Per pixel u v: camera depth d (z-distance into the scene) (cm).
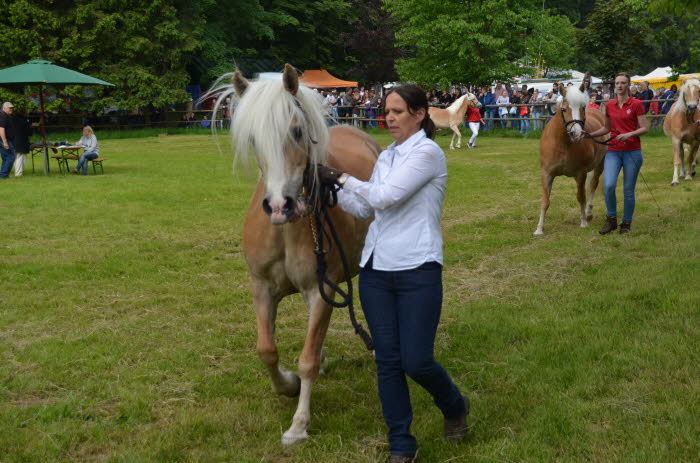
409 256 293
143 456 321
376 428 349
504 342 463
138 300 571
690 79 1088
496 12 2706
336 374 423
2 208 1001
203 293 595
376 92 4256
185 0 3369
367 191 295
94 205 1033
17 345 468
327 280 327
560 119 759
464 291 591
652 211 890
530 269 646
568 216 908
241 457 321
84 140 1465
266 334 347
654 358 411
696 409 344
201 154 1955
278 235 336
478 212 960
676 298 516
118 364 436
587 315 502
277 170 291
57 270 655
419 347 293
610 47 2636
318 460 319
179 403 382
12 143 1394
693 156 1175
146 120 3288
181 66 3344
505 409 364
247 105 300
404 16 2953
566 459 309
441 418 356
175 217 934
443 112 1941
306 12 4119
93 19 3078
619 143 748
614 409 352
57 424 353
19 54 2966
